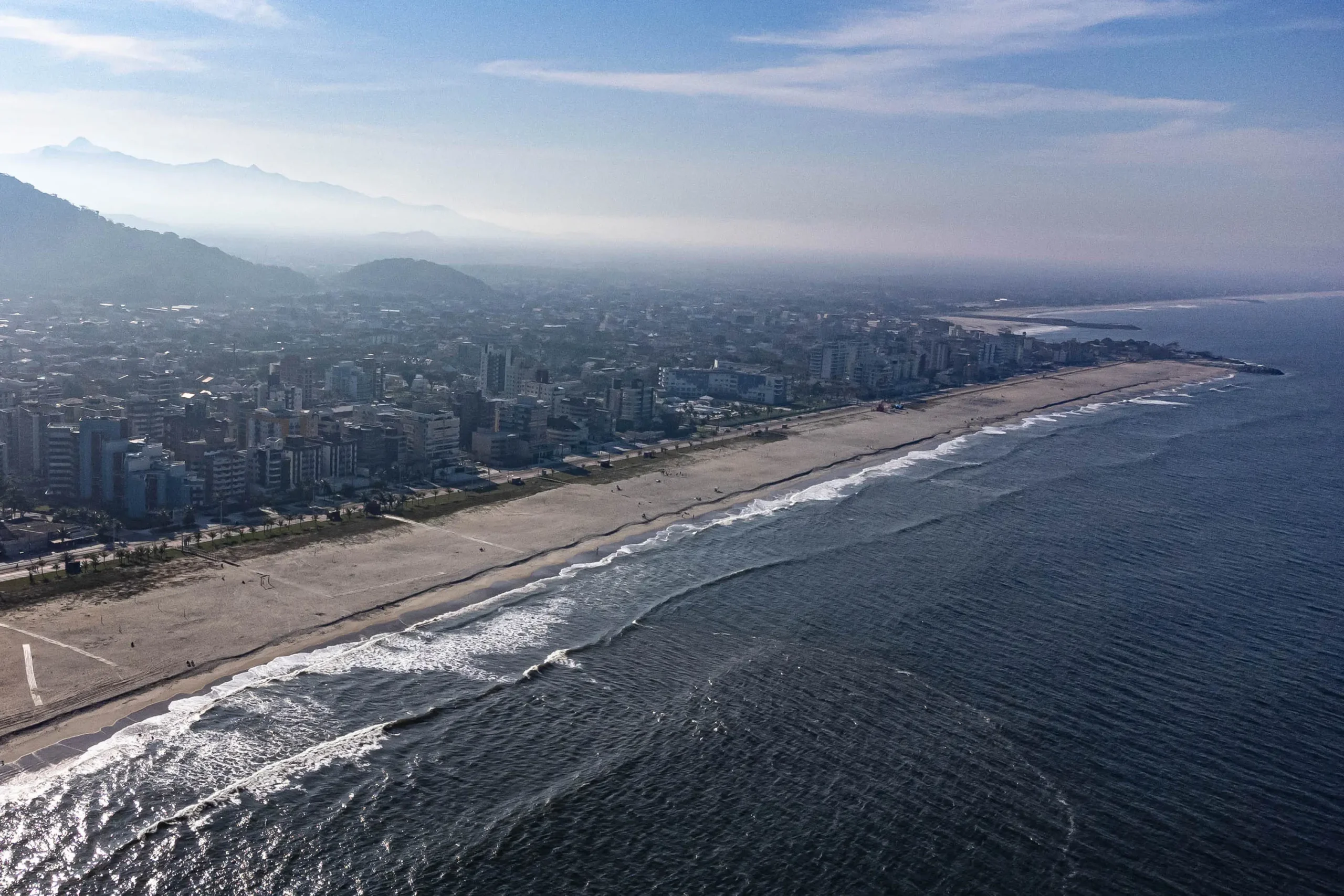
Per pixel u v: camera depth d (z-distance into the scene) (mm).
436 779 141000
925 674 178125
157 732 149875
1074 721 162125
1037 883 122750
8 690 158750
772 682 173000
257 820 130500
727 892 119750
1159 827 134375
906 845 129000
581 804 135875
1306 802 141500
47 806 131500
